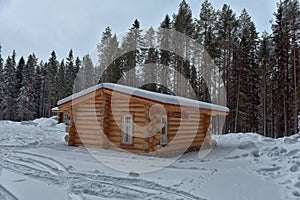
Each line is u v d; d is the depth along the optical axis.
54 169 6.49
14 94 43.59
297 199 4.30
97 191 4.70
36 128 20.81
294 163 6.60
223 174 6.09
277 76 25.86
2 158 7.71
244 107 25.19
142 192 4.73
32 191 4.57
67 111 11.19
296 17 24.14
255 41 27.73
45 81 47.03
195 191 4.75
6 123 25.94
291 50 24.58
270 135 27.75
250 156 8.49
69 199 4.23
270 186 5.07
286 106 24.75
